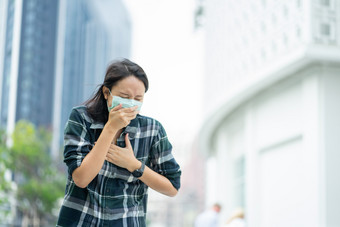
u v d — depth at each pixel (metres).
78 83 54.12
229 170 16.05
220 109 14.36
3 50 14.54
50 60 46.34
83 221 1.80
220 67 14.62
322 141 9.47
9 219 19.67
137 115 1.94
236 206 15.66
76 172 1.75
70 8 52.03
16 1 14.45
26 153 18.45
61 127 47.75
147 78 1.87
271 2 10.62
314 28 9.10
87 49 60.81
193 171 86.25
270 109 12.11
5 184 18.42
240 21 12.62
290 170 11.24
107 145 1.76
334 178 9.35
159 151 2.00
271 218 12.04
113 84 1.83
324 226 9.15
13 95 16.53
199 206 82.81
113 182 1.85
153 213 83.06
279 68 10.18
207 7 18.23
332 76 9.69
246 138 13.29
